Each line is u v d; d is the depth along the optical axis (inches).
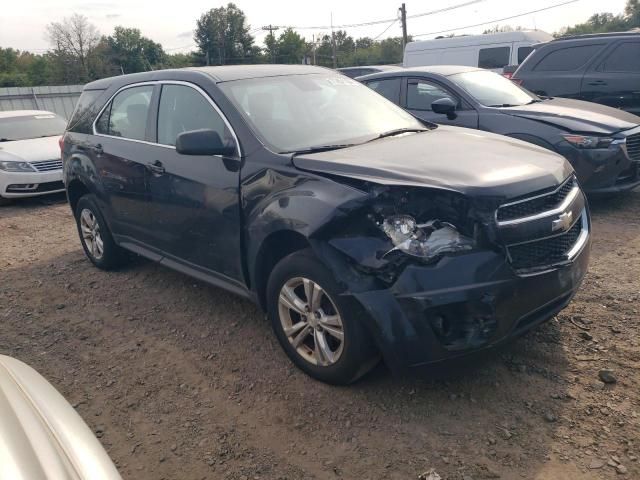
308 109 163.8
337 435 117.3
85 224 228.2
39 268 237.6
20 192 371.6
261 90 163.6
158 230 179.3
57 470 67.3
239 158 146.7
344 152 139.3
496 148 142.1
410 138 154.9
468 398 124.9
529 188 119.3
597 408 118.3
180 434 122.5
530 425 115.0
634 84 318.0
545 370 132.5
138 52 3499.0
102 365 153.4
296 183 132.0
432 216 114.0
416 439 113.8
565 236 127.9
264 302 147.1
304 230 122.9
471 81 290.8
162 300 191.9
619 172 246.8
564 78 345.4
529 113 259.3
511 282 113.4
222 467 111.7
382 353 116.2
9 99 1112.8
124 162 187.6
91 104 215.9
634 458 104.0
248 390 135.6
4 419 73.4
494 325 113.0
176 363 151.0
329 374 128.9
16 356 161.8
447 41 658.8
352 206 117.9
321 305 127.6
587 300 165.5
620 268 188.4
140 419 128.8
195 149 143.2
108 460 75.0
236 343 157.9
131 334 169.6
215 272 161.5
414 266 111.7
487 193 113.9
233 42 3176.7
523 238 116.6
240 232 146.1
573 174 141.9
